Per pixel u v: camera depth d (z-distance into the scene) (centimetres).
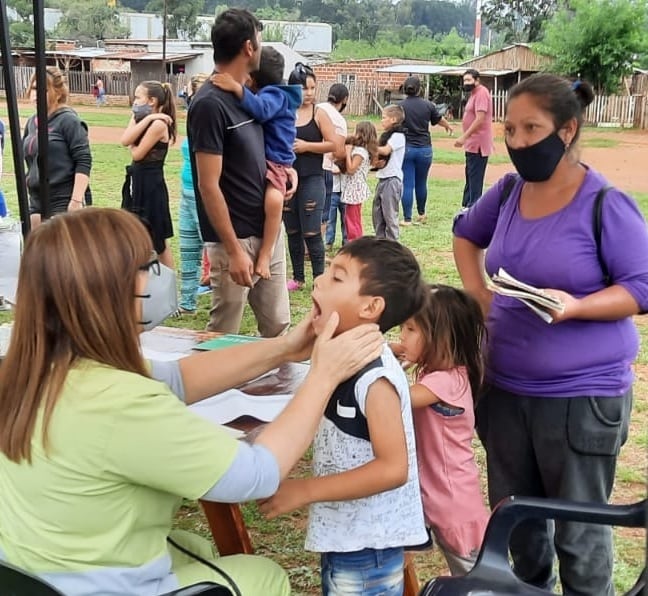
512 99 229
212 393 234
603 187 229
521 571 272
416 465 212
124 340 174
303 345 238
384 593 210
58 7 8062
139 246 175
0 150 795
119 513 177
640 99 3400
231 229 400
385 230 888
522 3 6950
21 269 174
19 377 173
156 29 8250
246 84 427
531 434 247
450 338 253
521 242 238
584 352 235
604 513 210
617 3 3716
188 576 199
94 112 3691
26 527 177
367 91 4009
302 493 194
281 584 212
